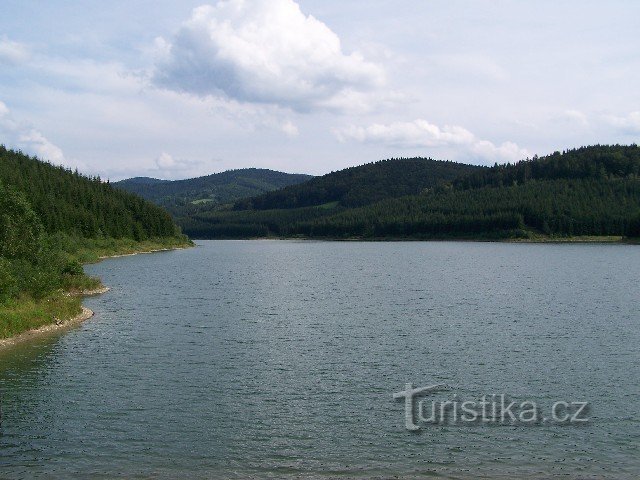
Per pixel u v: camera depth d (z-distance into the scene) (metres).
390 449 22.17
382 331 43.66
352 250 181.88
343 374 31.77
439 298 62.28
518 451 22.03
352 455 21.61
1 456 21.28
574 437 23.28
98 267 108.88
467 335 41.88
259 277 89.00
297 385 29.77
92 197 172.25
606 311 51.84
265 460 21.14
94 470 20.27
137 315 51.03
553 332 42.59
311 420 24.95
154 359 34.88
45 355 35.44
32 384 29.56
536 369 32.53
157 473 20.08
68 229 141.38
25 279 49.38
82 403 26.81
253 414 25.61
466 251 161.00
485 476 20.00
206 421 24.73
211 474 20.05
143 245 178.25
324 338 41.19
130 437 23.06
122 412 25.72
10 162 173.25
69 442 22.52
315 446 22.36
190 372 32.06
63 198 159.25
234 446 22.31
